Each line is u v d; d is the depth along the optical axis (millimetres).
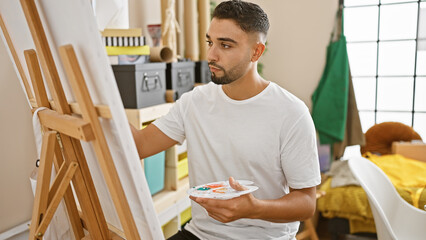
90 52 812
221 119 1238
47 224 1086
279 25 3775
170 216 2283
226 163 1238
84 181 1128
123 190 943
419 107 3715
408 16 3607
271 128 1186
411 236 1836
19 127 2021
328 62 3635
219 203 952
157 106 2160
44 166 1084
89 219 1151
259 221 1225
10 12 1144
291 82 3816
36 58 1164
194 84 2648
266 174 1220
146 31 2758
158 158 2209
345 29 3848
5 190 1964
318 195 2508
